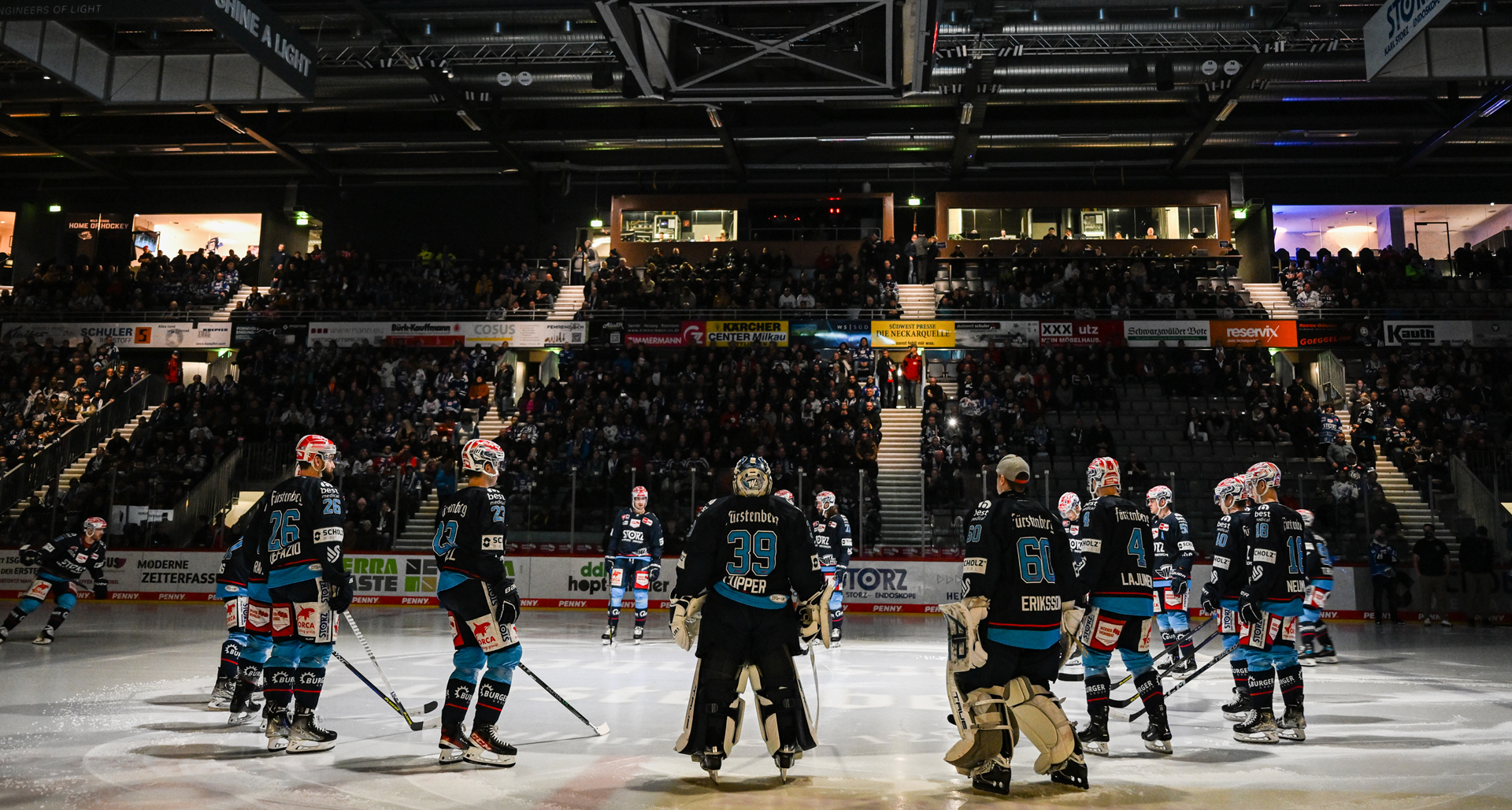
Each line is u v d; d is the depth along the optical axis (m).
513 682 9.06
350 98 27.16
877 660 11.41
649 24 13.70
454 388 25.66
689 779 5.12
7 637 12.77
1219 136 28.12
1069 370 25.27
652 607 19.64
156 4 16.81
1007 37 22.84
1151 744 5.98
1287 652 6.33
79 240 33.62
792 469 21.02
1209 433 23.08
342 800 4.63
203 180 33.47
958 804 4.64
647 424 23.28
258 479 22.52
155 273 30.78
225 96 19.77
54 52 18.75
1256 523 6.42
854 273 28.75
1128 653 6.05
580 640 13.71
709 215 32.19
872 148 30.78
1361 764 5.63
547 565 20.11
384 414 24.73
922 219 32.50
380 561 20.34
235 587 7.43
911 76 14.75
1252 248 31.59
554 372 28.39
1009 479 5.26
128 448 23.94
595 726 6.53
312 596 5.78
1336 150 29.91
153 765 5.37
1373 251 31.36
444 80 24.92
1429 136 27.97
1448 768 5.50
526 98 26.81
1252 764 5.61
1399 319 26.59
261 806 4.52
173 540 20.78
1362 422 22.75
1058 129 27.42
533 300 28.52
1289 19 22.06
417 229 32.78
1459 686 9.30
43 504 22.20
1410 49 18.33
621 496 20.19
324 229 33.09
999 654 5.06
